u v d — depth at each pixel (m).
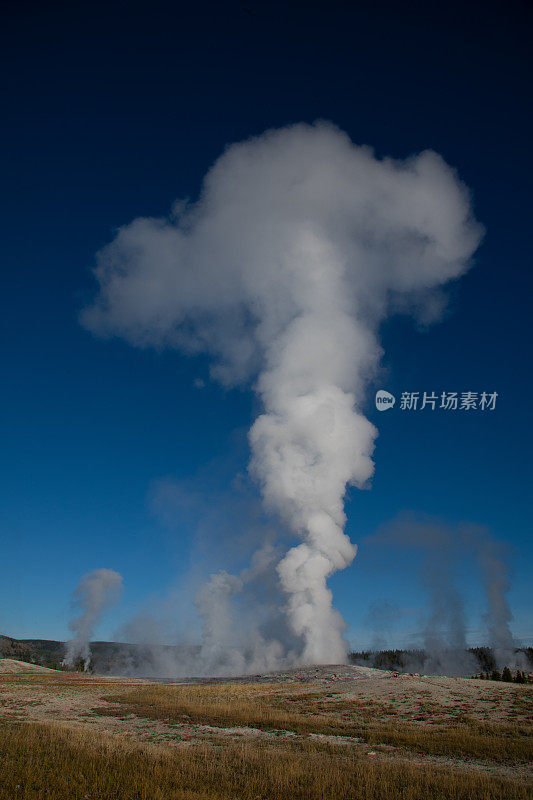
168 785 17.86
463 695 49.50
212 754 24.23
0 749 21.27
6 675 91.56
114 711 42.78
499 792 18.61
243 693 57.72
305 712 43.97
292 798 17.42
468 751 27.73
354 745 30.25
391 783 19.47
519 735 32.75
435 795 18.12
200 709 43.53
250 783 18.66
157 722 37.94
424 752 28.08
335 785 18.97
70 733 26.58
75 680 81.69
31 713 40.06
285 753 26.48
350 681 64.50
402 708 44.50
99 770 18.95
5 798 15.47
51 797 15.76
